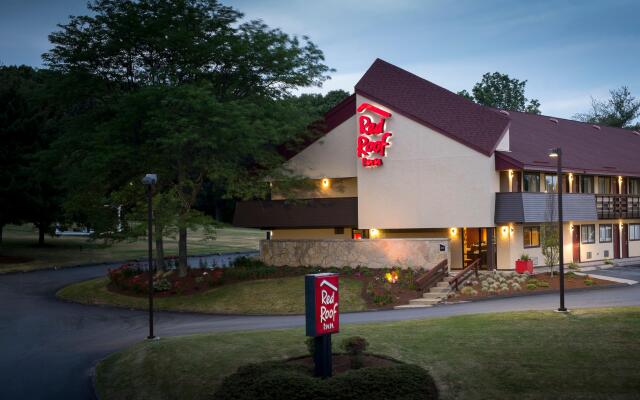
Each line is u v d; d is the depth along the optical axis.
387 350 14.58
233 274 31.45
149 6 29.22
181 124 26.97
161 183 31.98
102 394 14.95
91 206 33.09
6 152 41.09
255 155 31.72
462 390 12.10
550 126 44.50
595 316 17.50
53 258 45.91
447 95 33.53
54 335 22.39
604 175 39.84
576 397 11.42
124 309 28.23
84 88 30.12
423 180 32.69
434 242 30.09
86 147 29.83
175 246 57.84
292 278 31.02
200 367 14.78
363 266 31.98
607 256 41.94
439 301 25.69
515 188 32.88
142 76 30.17
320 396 10.91
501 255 32.88
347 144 35.75
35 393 15.26
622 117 83.19
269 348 15.70
